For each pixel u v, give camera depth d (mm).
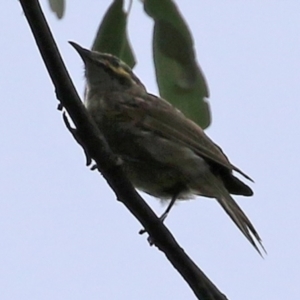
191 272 8367
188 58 7801
